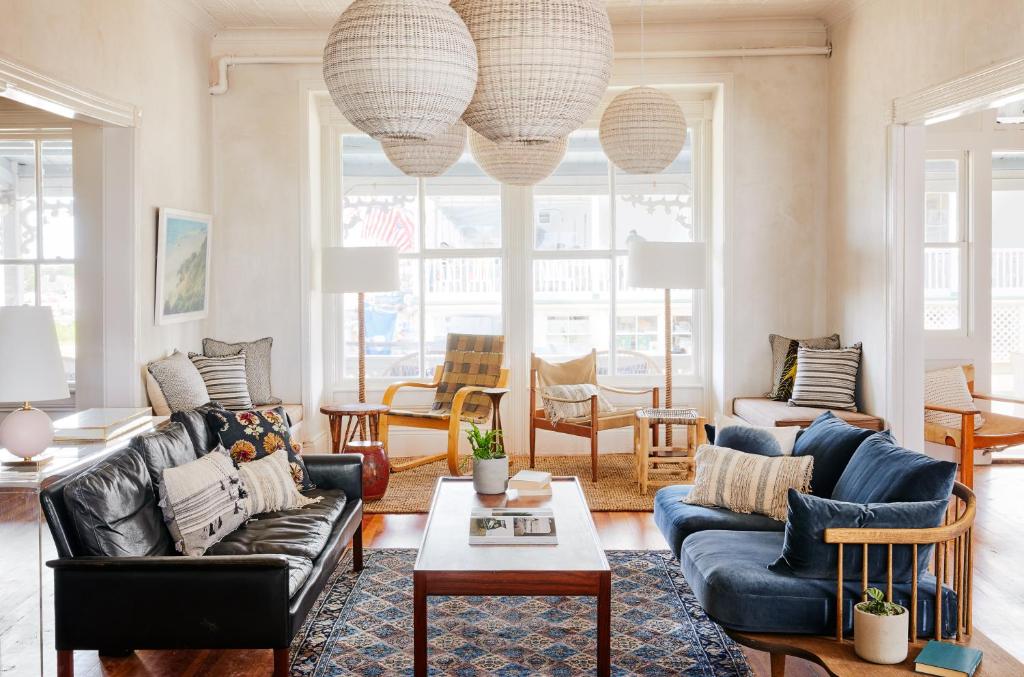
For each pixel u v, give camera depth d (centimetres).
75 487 275
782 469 356
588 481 578
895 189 518
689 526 346
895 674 239
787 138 625
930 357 625
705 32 618
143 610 265
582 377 627
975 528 469
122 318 493
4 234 564
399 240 676
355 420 659
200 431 380
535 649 316
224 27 612
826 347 599
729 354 633
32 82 386
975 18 425
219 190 627
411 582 389
